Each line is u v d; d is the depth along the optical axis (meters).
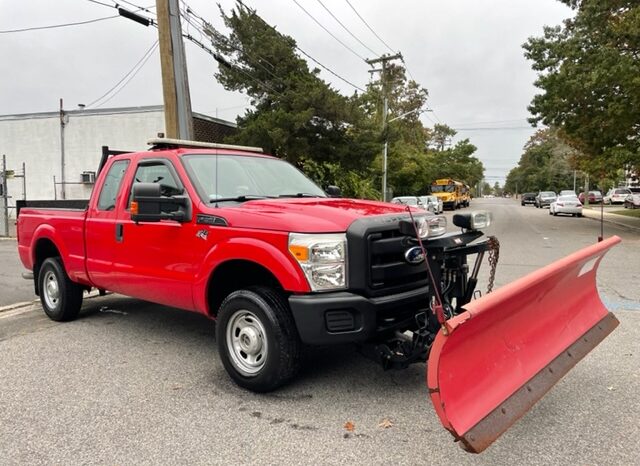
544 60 20.45
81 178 24.88
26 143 25.72
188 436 3.46
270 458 3.17
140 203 4.40
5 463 3.14
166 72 12.20
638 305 7.14
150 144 5.56
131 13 12.57
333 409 3.86
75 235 6.05
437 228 4.28
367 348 4.03
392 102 60.94
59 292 6.44
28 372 4.71
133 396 4.15
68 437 3.47
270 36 23.17
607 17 19.12
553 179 85.25
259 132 21.47
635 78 17.48
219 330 4.33
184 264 4.64
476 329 2.98
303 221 3.89
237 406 3.94
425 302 4.18
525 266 11.16
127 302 7.70
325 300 3.72
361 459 3.14
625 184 69.50
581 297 4.41
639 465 3.03
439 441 3.35
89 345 5.54
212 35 19.41
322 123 22.77
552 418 3.64
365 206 4.48
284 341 3.98
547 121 21.41
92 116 24.50
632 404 3.87
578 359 3.89
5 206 19.14
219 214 4.37
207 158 5.12
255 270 4.40
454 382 2.85
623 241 16.64
